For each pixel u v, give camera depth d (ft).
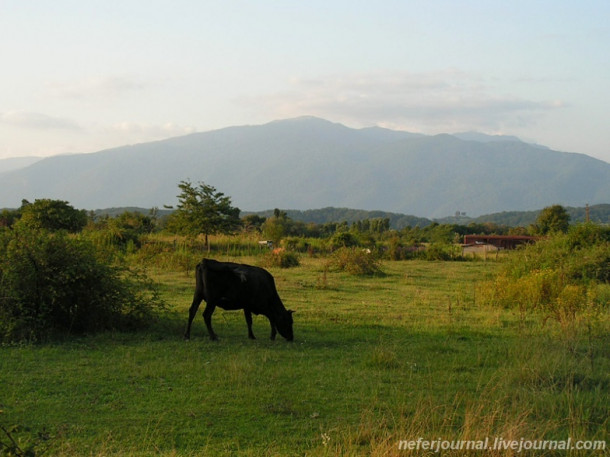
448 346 39.17
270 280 40.86
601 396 27.99
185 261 90.43
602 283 74.18
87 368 31.19
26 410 24.80
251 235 150.82
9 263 38.34
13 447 16.28
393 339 41.81
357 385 29.58
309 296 65.16
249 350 37.01
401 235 253.03
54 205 126.93
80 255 40.65
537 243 89.86
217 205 126.82
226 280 39.96
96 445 21.45
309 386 29.22
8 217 135.23
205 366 32.30
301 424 24.18
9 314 37.35
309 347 38.60
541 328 44.80
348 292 69.67
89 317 41.04
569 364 31.78
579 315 47.52
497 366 34.04
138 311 43.34
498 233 295.69
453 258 131.44
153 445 21.65
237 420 24.47
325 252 136.67
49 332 38.58
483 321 50.47
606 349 36.94
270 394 27.68
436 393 28.55
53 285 39.11
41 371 30.50
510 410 25.39
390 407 26.18
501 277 69.92
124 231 118.21
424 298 64.44
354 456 20.44
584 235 86.22
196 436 22.68
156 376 30.19
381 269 98.58
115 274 43.21
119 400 26.45
